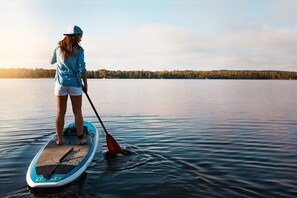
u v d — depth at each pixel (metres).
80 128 5.57
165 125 10.12
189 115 12.77
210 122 10.80
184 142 7.46
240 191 4.36
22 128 9.62
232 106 16.62
